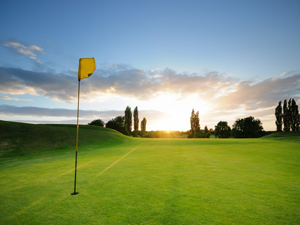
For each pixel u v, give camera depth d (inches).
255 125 2640.3
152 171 301.7
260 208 151.4
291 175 257.6
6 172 332.5
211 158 435.8
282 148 615.8
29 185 236.8
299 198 171.9
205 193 189.5
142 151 643.5
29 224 134.1
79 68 236.5
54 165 393.4
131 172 297.7
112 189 209.3
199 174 272.8
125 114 3100.4
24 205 170.1
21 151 727.7
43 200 181.2
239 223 127.6
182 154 529.7
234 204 160.2
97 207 160.2
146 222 131.8
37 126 1133.1
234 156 461.1
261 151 545.0
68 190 210.4
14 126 995.9
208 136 2965.1
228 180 236.8
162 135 3599.9
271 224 125.4
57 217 143.7
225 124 2987.2
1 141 787.4
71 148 860.6
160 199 175.6
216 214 142.0
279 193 185.8
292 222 127.9
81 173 299.1
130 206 160.9
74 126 1689.2
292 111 2379.4
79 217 142.5
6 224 135.0
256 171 285.6
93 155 559.5
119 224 129.8
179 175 269.3
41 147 818.8
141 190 203.6
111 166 357.4
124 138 1526.8
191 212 146.4
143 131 3688.5
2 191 212.8
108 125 3073.3
